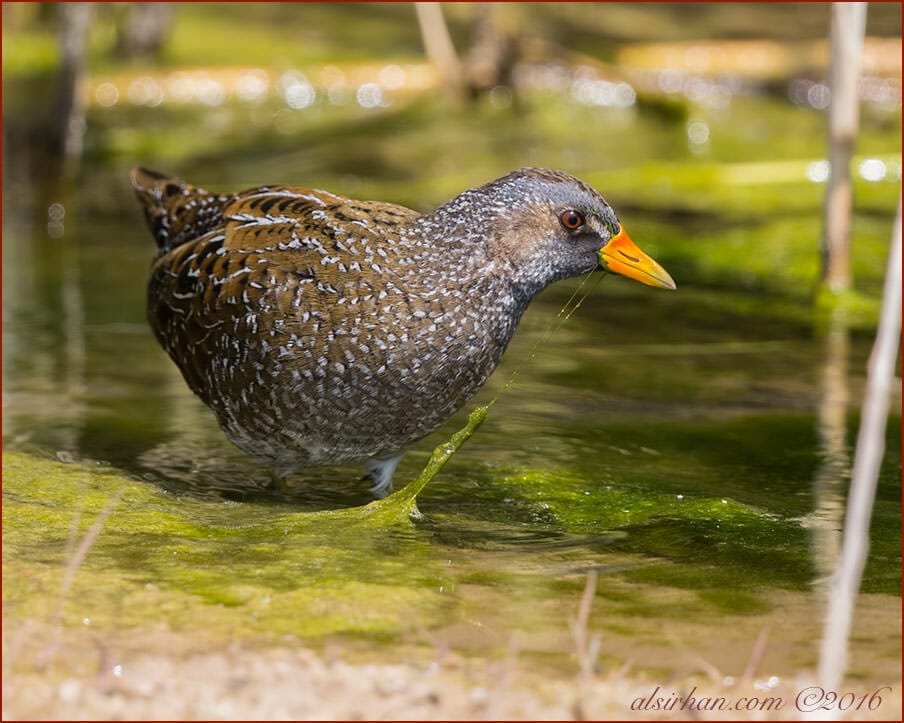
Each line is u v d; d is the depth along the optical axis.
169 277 10.81
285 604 8.23
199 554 9.12
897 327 7.10
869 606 8.57
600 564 9.28
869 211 20.53
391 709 6.86
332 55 28.97
